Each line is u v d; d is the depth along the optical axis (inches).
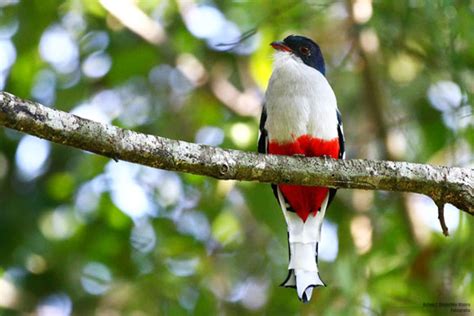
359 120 520.7
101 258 508.7
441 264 428.8
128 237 506.3
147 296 496.4
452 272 427.5
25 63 516.7
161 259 502.9
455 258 426.0
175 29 532.7
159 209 508.1
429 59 465.1
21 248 499.5
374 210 472.1
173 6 532.7
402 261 442.6
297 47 381.7
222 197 486.6
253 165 276.2
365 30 469.7
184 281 498.9
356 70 512.1
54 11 509.0
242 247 519.8
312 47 385.4
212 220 506.3
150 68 528.1
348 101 526.0
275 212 451.2
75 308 502.0
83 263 507.5
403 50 471.5
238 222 514.9
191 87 534.0
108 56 529.0
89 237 507.2
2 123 241.6
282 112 347.9
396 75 515.8
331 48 531.5
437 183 284.8
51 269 505.4
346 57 508.7
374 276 428.8
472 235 418.9
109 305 500.7
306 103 346.9
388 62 509.7
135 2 523.8
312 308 425.4
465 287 429.1
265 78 499.8
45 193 511.5
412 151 487.5
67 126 248.2
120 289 502.9
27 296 502.3
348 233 451.5
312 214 354.6
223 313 507.2
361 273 420.8
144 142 259.1
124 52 525.0
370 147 514.0
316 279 346.6
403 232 468.4
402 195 472.4
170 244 509.0
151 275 498.3
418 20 438.6
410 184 285.1
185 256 509.0
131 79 534.9
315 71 361.4
